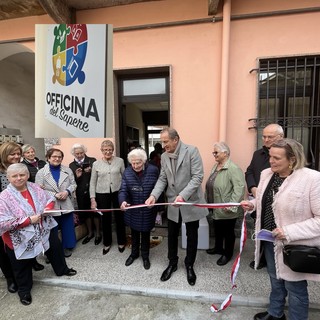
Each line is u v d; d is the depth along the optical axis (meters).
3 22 3.51
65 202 2.72
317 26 2.85
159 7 3.15
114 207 2.91
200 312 1.94
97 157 3.52
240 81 3.06
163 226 3.56
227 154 2.50
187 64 3.15
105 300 2.11
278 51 2.96
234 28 3.02
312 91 2.99
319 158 3.04
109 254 2.88
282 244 1.47
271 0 2.91
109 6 3.26
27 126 5.49
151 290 2.15
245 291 2.12
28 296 2.09
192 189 2.08
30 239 2.01
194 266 2.56
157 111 6.95
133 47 3.25
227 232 2.54
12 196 1.97
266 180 1.65
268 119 3.06
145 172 2.47
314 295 2.06
